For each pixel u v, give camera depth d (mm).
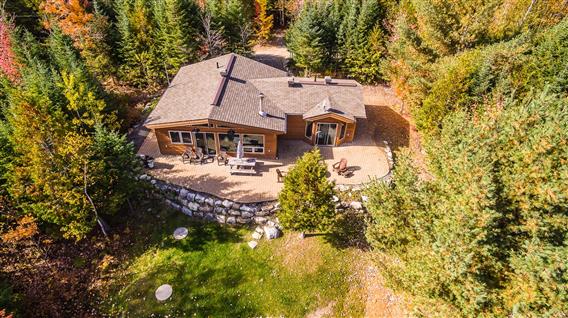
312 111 29188
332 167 27922
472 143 14906
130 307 21047
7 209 22562
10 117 24953
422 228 14914
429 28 31109
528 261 11758
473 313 11922
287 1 53312
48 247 24188
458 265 11898
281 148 30344
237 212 24516
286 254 22734
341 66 40875
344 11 41625
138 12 39000
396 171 17875
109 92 37281
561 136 12914
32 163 21109
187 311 20547
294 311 20156
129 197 26156
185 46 39031
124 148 23922
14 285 21641
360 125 33500
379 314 19547
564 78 23531
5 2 43344
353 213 24484
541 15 34156
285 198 20719
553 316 10672
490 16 29984
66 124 24906
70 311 21234
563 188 12266
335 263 22000
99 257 23938
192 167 28062
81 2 43125
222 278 21953
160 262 23188
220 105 27172
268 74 34469
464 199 12977
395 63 33688
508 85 24625
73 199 21625
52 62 35219
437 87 25969
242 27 43062
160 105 29547
